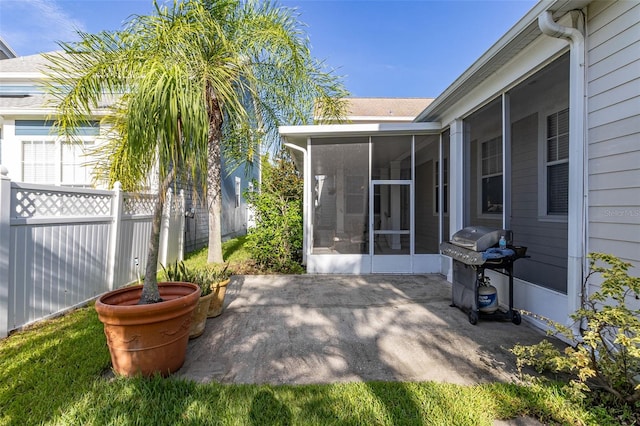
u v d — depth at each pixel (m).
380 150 6.64
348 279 6.04
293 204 7.17
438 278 6.12
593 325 2.03
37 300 3.43
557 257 4.57
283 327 3.58
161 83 2.28
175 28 3.69
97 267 4.42
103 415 1.96
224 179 11.75
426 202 6.72
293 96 6.74
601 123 2.79
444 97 5.24
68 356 2.69
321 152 6.72
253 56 5.88
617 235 2.65
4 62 8.67
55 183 7.18
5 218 3.06
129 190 5.07
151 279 2.67
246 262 7.50
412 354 2.91
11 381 2.30
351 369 2.63
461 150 5.61
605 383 2.10
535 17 3.08
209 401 2.12
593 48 2.87
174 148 2.39
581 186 2.97
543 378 2.29
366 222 6.63
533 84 4.29
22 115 7.04
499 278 4.42
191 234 8.93
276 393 2.23
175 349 2.52
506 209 4.39
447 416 1.99
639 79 2.47
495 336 3.34
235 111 3.61
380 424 1.91
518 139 5.57
